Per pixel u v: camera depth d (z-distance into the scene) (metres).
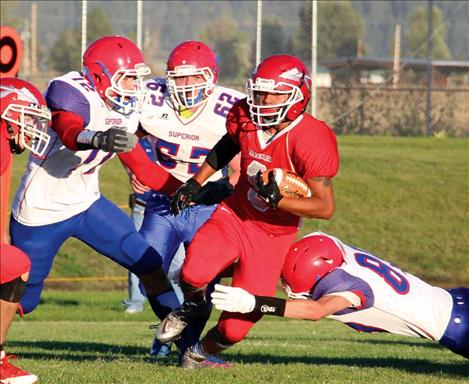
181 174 22.14
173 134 21.50
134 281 36.88
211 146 21.62
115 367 18.12
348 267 16.78
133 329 31.53
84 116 17.66
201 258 16.77
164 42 66.25
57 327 32.75
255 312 15.93
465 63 69.31
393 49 69.81
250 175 16.80
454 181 53.22
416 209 50.47
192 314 17.52
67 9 71.12
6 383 15.30
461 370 19.17
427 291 17.48
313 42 51.50
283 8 66.38
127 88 18.14
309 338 29.22
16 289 15.09
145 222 21.88
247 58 67.12
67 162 18.28
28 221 18.67
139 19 52.59
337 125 65.19
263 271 17.11
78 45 70.88
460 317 17.52
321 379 16.91
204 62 20.52
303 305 16.03
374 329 17.52
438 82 72.12
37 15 71.94
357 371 18.22
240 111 17.09
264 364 19.50
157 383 16.19
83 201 18.81
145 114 21.36
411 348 25.25
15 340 26.61
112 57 17.73
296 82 16.14
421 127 65.62
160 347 21.84
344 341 27.98
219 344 17.69
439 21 72.94
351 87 65.06
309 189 16.22
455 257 46.47
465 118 66.88
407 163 56.00
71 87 17.56
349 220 49.34
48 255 19.00
